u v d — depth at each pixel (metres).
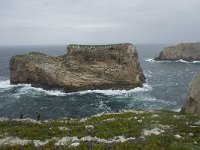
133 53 82.62
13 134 18.33
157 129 19.02
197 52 163.12
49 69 77.81
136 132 18.00
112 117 24.53
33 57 82.38
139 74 83.25
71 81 76.38
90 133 18.28
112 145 15.52
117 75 79.56
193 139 16.62
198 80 34.50
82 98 68.50
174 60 164.50
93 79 78.50
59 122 22.72
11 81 85.62
